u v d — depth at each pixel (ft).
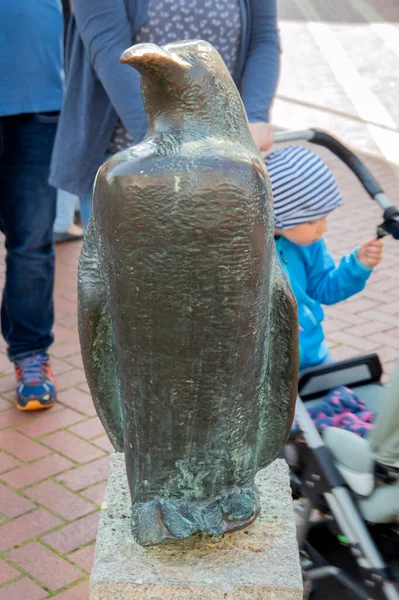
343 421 7.04
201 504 4.94
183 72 4.25
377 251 8.06
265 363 4.81
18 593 7.95
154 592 4.82
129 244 4.22
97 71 8.05
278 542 5.14
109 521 5.32
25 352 11.41
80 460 10.12
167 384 4.51
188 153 4.19
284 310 4.73
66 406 11.37
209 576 4.84
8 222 10.66
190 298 4.28
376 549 6.03
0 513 9.13
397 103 19.62
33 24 9.95
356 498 6.15
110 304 4.51
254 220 4.24
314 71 24.93
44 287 11.09
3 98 9.86
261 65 8.45
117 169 4.21
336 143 8.13
